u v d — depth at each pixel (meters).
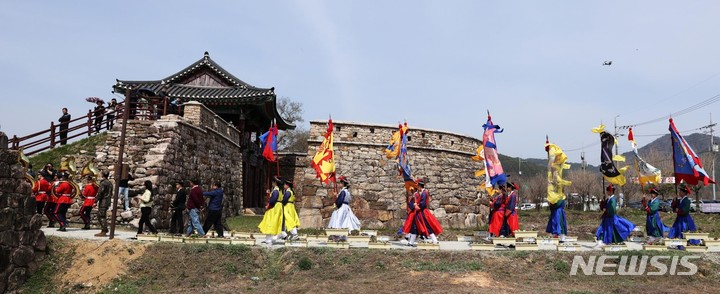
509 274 11.30
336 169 23.09
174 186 18.27
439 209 24.58
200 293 9.97
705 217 28.03
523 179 88.12
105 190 13.70
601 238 14.10
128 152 17.81
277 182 13.73
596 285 10.59
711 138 49.19
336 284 10.23
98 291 10.37
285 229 13.61
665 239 14.82
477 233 17.08
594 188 57.75
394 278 10.66
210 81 32.25
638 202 49.78
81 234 13.59
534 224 28.77
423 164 24.61
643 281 11.21
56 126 19.42
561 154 14.44
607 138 14.78
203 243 12.73
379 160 23.72
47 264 11.23
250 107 28.53
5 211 10.36
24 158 11.05
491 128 14.93
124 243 12.15
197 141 20.81
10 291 10.30
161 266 11.37
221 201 13.98
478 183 27.09
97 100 20.61
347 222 14.80
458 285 10.05
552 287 10.20
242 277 11.26
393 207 23.28
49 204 14.99
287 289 10.07
